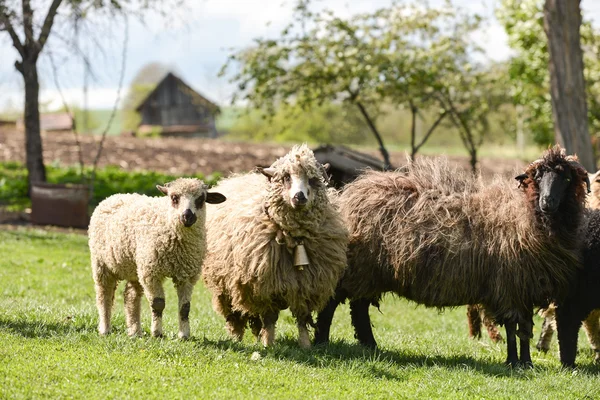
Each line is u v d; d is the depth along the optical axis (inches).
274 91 854.5
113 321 357.4
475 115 944.9
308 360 304.5
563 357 347.6
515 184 343.9
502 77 952.9
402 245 334.6
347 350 331.3
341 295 353.4
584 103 716.0
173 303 460.8
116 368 265.0
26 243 655.1
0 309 362.6
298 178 308.2
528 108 1042.1
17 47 847.7
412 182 349.7
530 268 326.0
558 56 714.8
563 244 325.1
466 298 337.1
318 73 848.9
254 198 327.3
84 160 1366.9
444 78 887.7
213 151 1733.5
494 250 328.8
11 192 906.1
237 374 273.0
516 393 284.8
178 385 255.6
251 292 327.3
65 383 248.4
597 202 394.3
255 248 316.2
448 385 287.1
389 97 900.6
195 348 297.3
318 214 316.5
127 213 317.7
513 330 334.3
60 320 345.1
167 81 3260.3
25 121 883.4
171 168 1293.1
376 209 344.5
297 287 318.0
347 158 738.8
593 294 340.2
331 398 257.4
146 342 299.3
